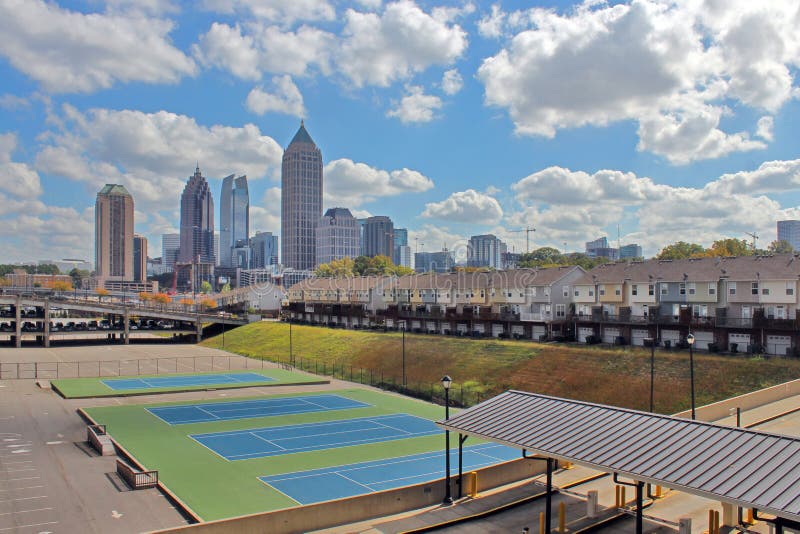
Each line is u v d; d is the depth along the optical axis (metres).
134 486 37.38
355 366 97.12
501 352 85.94
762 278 73.56
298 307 157.25
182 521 31.98
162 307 160.88
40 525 30.97
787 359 65.19
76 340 141.00
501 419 30.27
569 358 77.44
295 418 60.69
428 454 47.03
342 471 42.09
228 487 38.12
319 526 30.67
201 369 96.88
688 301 80.94
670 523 29.98
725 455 22.28
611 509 32.12
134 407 65.00
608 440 25.39
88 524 31.23
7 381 80.12
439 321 114.38
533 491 35.75
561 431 27.27
